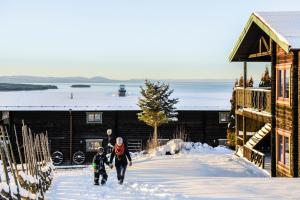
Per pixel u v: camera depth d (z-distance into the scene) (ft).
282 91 69.51
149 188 47.19
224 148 103.65
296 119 63.36
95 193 46.09
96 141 126.72
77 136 126.31
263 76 105.50
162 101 121.70
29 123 123.95
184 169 69.26
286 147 67.92
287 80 67.87
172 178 56.44
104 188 49.47
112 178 57.82
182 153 95.86
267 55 77.92
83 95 280.31
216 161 81.41
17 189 34.42
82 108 129.18
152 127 128.16
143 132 128.16
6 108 127.85
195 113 128.57
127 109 128.36
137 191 46.44
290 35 61.36
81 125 126.62
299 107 62.95
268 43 77.00
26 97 245.04
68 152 125.90
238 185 48.16
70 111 125.08
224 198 40.29
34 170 48.19
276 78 71.36
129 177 58.59
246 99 85.76
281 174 68.69
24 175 40.09
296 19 68.69
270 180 52.49
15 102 169.07
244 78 87.86
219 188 46.11
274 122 71.51
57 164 124.26
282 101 68.44
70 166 119.65
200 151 98.53
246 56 87.04
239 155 88.17
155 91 121.08
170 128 128.67
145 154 105.40
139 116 124.06
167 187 47.42
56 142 125.59
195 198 40.27
